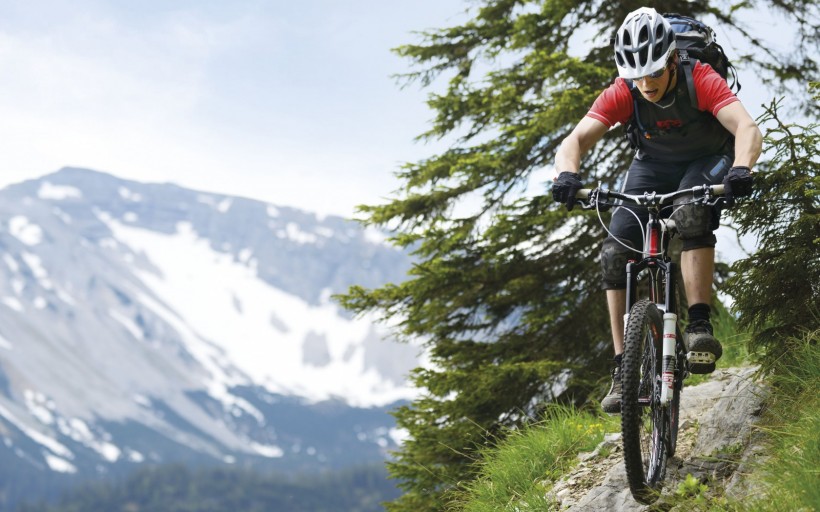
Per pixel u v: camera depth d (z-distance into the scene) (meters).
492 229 12.47
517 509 5.41
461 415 11.06
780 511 3.88
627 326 4.20
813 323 5.10
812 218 4.95
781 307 5.22
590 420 6.27
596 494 5.01
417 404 11.53
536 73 12.49
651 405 4.33
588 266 12.46
